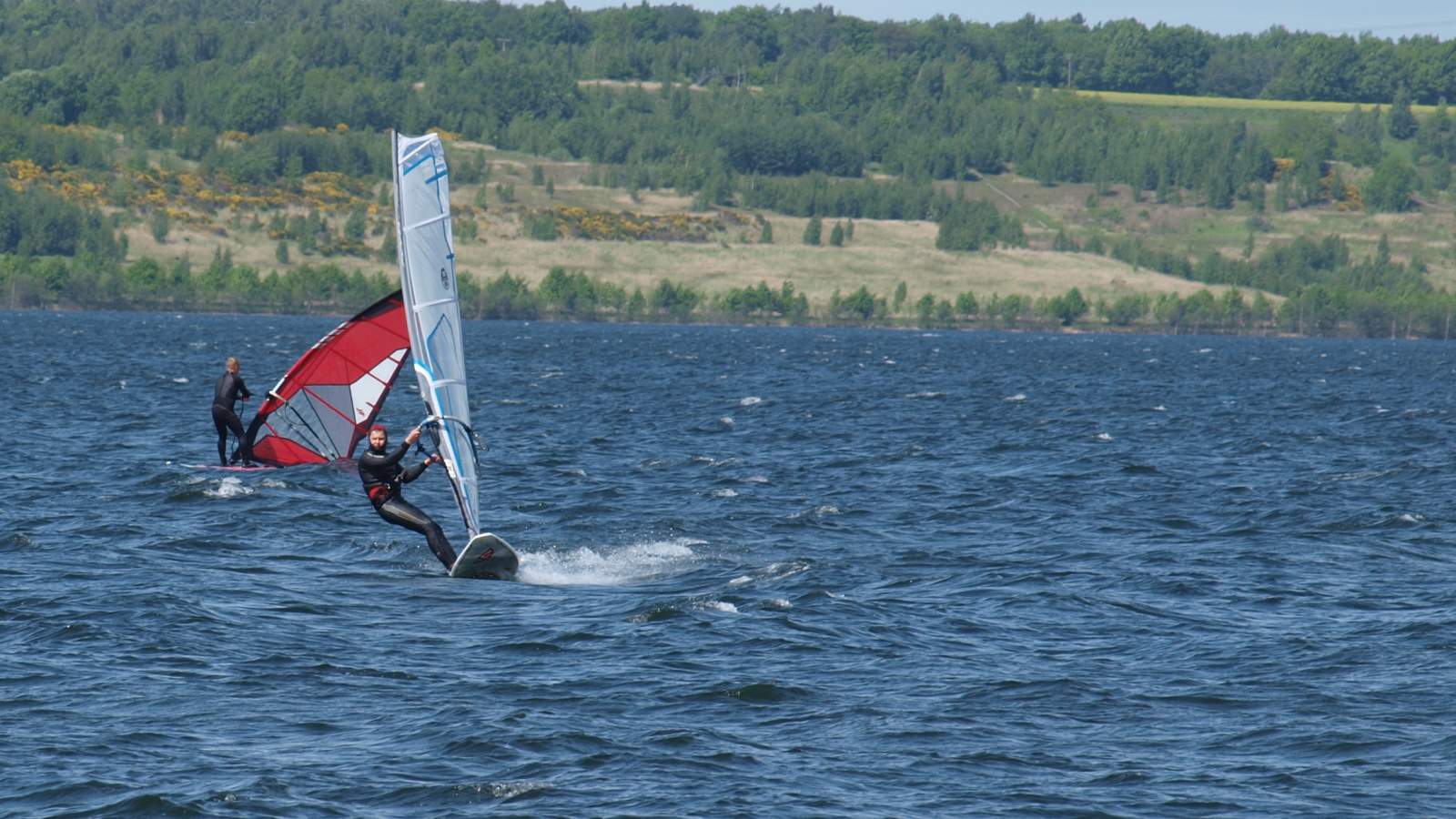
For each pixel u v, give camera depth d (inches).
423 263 3526.1
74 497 4256.9
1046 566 3449.8
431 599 3063.5
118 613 2802.7
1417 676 2511.1
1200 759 2124.8
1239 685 2466.8
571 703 2340.1
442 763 2079.2
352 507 4249.5
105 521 3855.8
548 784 1998.0
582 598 3093.0
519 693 2381.9
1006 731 2236.7
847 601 3024.1
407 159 3511.3
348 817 1898.4
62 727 2193.7
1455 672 2534.5
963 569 3395.7
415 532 3855.8
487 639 2723.9
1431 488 4874.5
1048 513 4296.3
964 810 1936.5
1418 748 2162.9
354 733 2192.4
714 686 2418.8
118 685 2388.0
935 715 2303.2
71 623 2709.2
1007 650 2684.5
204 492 4320.9
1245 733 2229.3
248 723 2226.9
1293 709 2341.3
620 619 2881.4
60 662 2500.0
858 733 2220.7
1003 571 3344.0
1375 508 4394.7
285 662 2536.9
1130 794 1991.9
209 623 2760.8
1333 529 4028.1
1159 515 4264.3
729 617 2874.0
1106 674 2527.1
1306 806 1953.7
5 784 1985.7
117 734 2169.0
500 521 4106.8
